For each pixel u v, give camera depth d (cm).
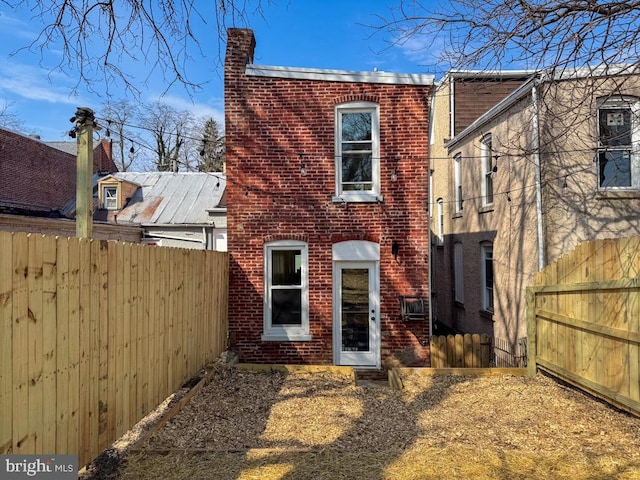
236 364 840
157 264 567
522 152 948
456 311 1484
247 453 451
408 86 930
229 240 935
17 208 1538
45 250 337
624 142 912
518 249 1005
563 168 905
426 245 922
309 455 448
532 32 608
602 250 602
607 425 531
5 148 1803
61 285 357
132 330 493
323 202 931
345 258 927
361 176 950
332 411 598
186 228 1861
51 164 2081
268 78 935
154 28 505
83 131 588
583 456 444
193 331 716
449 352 895
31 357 319
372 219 928
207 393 672
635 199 891
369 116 952
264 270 932
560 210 903
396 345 914
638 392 519
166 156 3164
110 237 1672
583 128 891
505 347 1074
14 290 303
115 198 1970
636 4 549
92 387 405
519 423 545
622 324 550
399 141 930
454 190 1495
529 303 788
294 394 679
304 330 931
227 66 933
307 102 934
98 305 417
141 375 516
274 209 934
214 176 2142
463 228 1405
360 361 927
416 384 733
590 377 615
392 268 923
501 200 1104
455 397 659
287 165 934
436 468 418
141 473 408
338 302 934
